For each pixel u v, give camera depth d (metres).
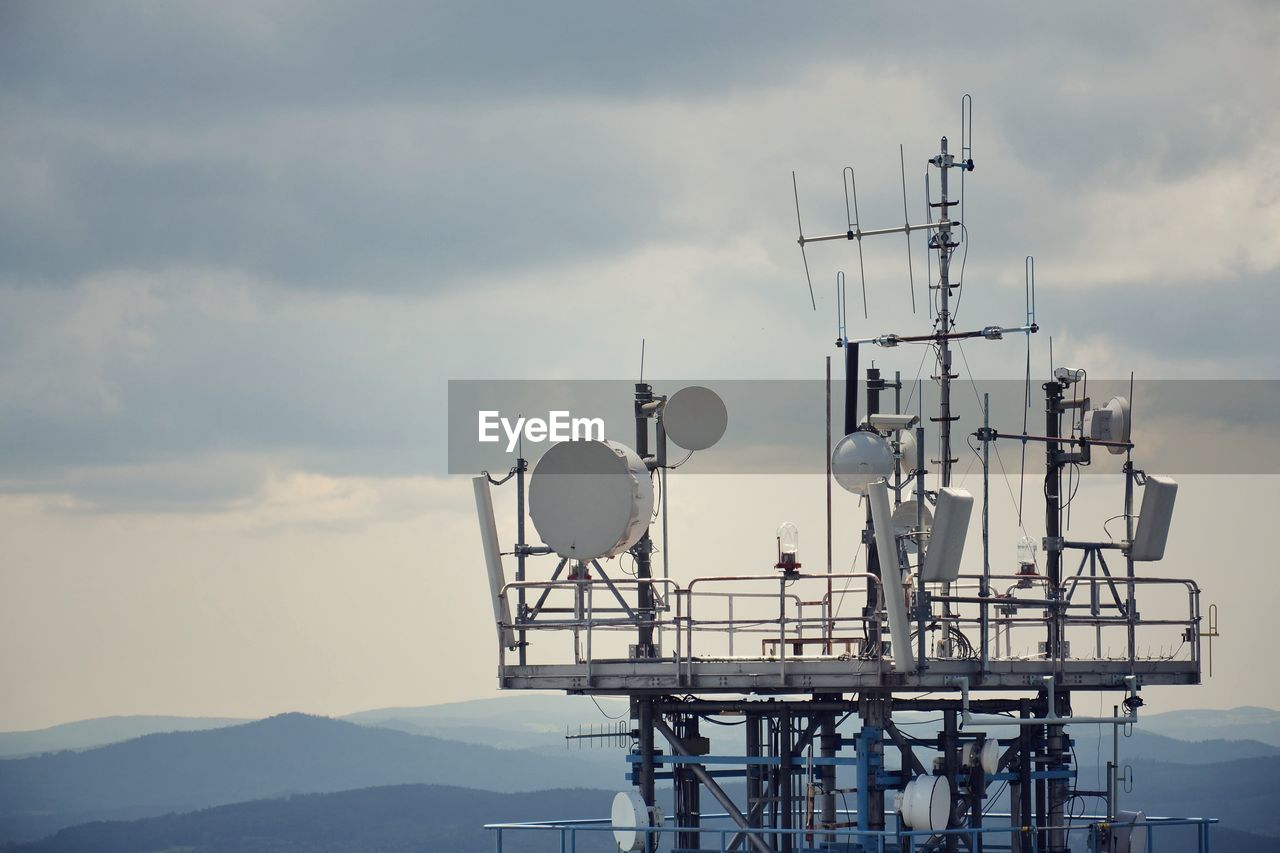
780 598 110.38
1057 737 117.69
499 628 116.56
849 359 121.50
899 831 108.25
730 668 109.56
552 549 115.69
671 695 119.38
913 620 111.00
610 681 112.38
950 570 108.62
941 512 108.06
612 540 114.44
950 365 119.56
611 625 113.38
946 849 115.19
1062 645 115.56
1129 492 119.38
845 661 108.06
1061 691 117.88
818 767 117.12
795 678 108.56
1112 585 118.38
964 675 110.44
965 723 110.56
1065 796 118.56
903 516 116.38
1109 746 123.56
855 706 113.88
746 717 119.12
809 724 115.50
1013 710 117.50
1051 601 114.12
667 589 117.75
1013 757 116.94
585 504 115.31
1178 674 118.25
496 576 117.19
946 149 120.62
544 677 114.62
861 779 111.38
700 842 121.88
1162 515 117.88
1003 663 112.06
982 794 113.94
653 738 118.94
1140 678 117.12
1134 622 117.12
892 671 107.19
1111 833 118.75
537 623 115.50
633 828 114.25
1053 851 117.88
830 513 120.44
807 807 114.06
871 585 114.38
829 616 115.00
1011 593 119.56
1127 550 118.81
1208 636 118.81
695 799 120.56
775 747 117.31
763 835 116.94
